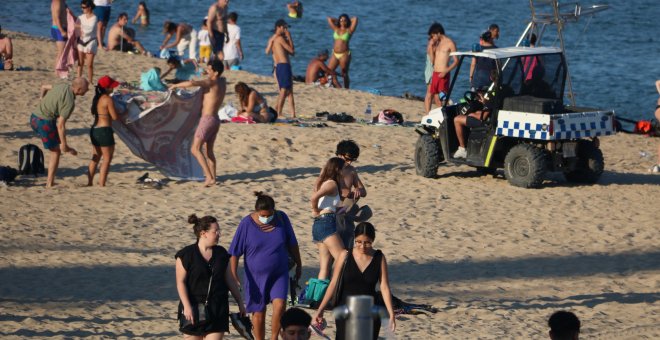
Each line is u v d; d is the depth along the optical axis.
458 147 66.75
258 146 73.44
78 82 59.69
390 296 30.92
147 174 63.53
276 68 85.00
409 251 49.88
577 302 42.53
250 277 34.09
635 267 48.44
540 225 55.66
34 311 38.88
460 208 58.88
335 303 31.33
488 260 48.94
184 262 30.92
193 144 61.78
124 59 112.31
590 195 62.91
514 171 64.00
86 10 91.25
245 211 56.62
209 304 30.98
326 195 39.56
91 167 61.25
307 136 77.56
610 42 179.38
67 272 44.53
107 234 51.09
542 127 61.22
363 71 143.38
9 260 45.91
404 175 67.38
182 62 97.69
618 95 130.25
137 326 37.53
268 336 36.62
